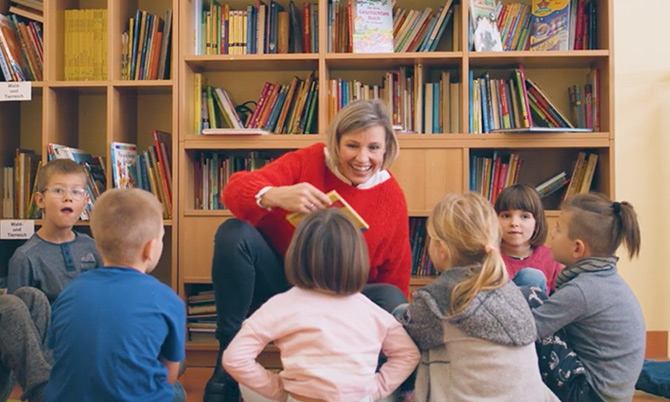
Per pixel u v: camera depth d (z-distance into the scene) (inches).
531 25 108.7
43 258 81.4
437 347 57.9
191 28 106.4
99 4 115.3
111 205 57.2
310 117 106.9
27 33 107.0
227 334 75.5
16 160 106.9
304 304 55.4
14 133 113.4
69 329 53.1
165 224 104.1
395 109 107.4
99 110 115.6
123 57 107.6
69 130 111.4
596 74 104.6
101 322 52.8
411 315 58.2
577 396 61.7
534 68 112.2
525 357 55.1
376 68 112.0
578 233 66.2
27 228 101.6
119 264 57.2
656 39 111.6
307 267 55.1
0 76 109.3
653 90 111.3
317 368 53.1
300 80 109.7
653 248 110.6
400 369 58.3
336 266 54.7
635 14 111.7
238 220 76.2
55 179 82.0
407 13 112.5
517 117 106.1
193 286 110.0
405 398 67.4
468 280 55.8
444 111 106.2
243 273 73.9
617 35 111.9
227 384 74.1
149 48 106.9
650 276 110.4
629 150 111.3
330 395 52.7
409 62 106.3
